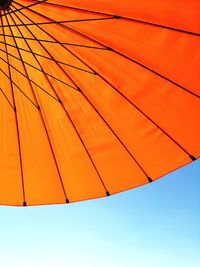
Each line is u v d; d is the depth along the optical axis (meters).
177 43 1.69
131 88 1.96
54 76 2.09
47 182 2.30
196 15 1.55
